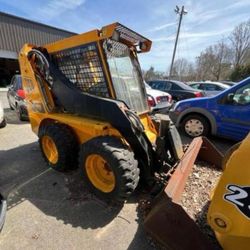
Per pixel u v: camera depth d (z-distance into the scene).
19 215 2.40
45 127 3.25
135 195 2.74
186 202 2.47
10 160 3.86
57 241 2.06
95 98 2.63
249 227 1.33
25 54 3.31
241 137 4.48
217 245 1.77
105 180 2.63
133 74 3.12
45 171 3.42
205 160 3.29
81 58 2.79
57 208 2.53
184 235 1.58
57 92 3.08
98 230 2.20
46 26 20.41
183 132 5.32
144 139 2.55
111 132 2.61
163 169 2.67
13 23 18.09
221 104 4.62
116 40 2.62
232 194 1.35
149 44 3.11
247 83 4.25
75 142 3.12
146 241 2.06
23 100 6.25
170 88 9.05
